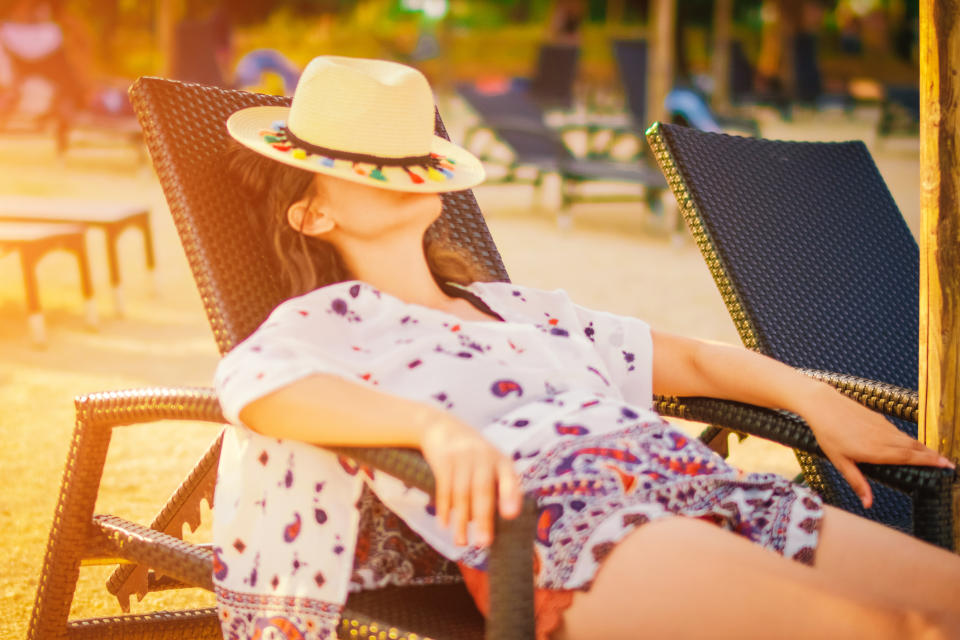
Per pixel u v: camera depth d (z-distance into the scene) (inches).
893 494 81.7
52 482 122.5
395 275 64.3
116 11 901.8
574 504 52.9
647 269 257.0
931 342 66.2
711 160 91.6
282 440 60.0
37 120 375.6
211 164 74.9
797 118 660.7
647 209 332.5
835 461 65.7
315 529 59.2
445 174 67.0
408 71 65.1
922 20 64.6
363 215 63.4
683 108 345.1
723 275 86.7
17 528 109.3
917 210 323.9
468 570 56.4
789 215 92.7
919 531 62.7
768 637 47.8
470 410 58.6
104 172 379.6
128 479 124.6
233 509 61.7
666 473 56.2
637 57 367.6
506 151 474.6
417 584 62.9
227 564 61.7
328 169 61.4
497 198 370.9
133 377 163.8
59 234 182.2
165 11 393.7
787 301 87.7
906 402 70.6
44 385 158.1
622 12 1226.0
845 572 57.6
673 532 50.6
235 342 69.3
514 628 48.3
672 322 205.5
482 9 1299.2
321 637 58.5
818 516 58.7
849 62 1005.8
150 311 208.2
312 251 64.3
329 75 63.2
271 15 1190.9
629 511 51.6
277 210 64.7
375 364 58.4
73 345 181.6
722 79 527.8
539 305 69.1
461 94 341.4
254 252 73.2
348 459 58.7
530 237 296.8
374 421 52.1
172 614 77.0
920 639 47.1
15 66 379.9
